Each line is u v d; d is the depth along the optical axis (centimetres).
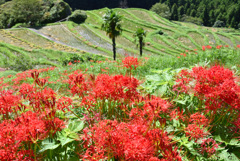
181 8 14612
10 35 5147
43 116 234
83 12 7312
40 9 7119
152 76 404
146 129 208
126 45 5659
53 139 228
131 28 7388
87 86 268
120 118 273
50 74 1112
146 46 5816
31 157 218
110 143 182
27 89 263
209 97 255
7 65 2766
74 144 248
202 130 223
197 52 1079
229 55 812
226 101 245
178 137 258
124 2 14050
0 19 7581
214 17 14062
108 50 5125
